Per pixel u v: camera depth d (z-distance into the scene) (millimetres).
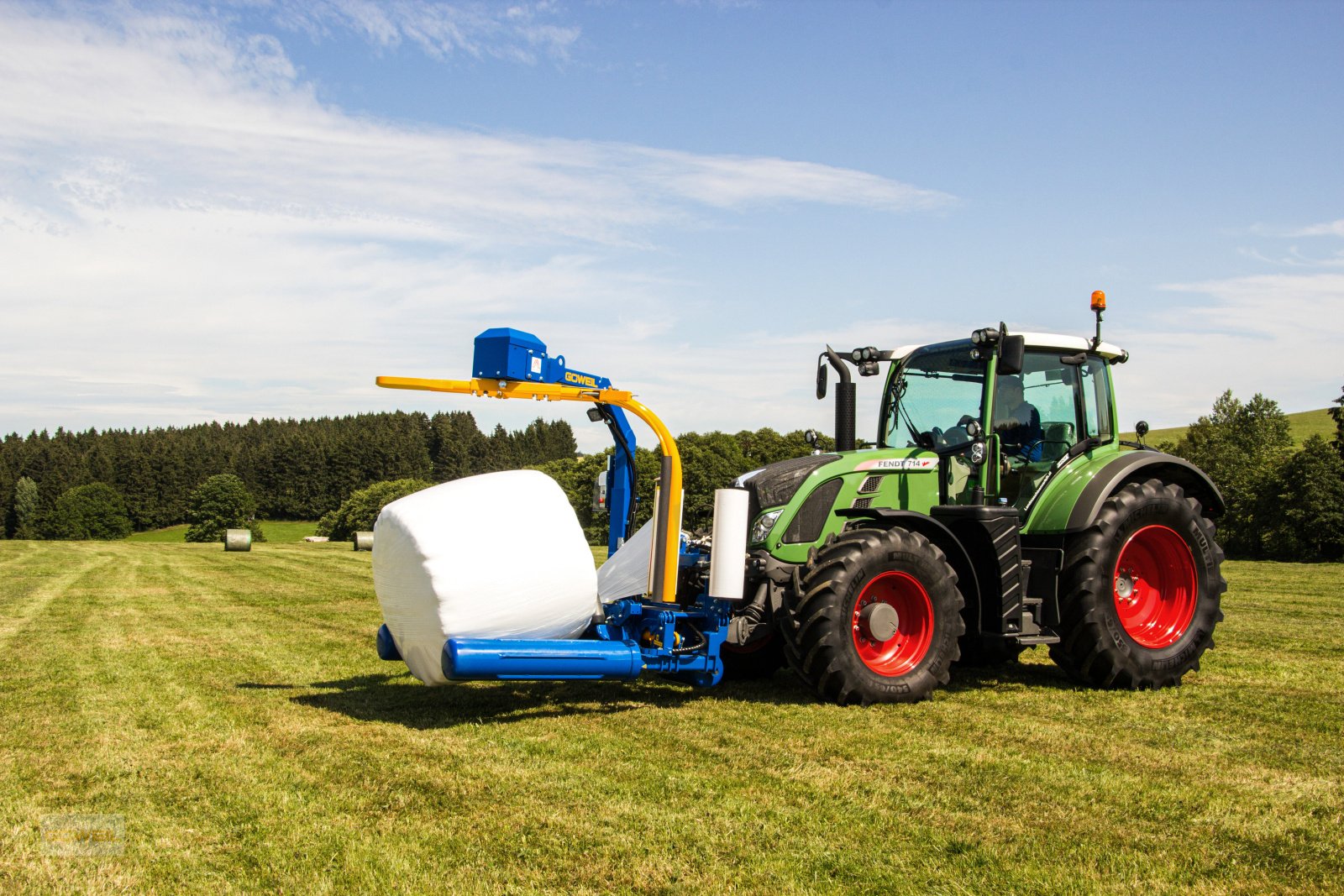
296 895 2887
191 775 4152
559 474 37281
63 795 3887
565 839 3328
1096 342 6773
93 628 9727
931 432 6590
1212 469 49250
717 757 4375
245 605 12273
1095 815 3584
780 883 2961
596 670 5078
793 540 5898
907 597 5734
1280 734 4844
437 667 5148
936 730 4922
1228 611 11117
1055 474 6527
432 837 3352
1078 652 6117
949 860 3148
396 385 5066
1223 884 2975
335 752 4520
